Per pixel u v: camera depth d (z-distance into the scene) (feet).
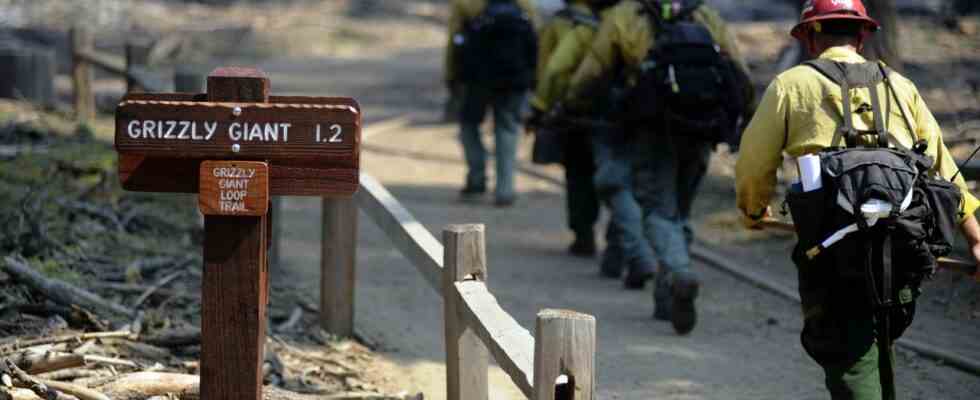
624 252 103.60
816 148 52.49
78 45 173.27
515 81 141.18
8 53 182.60
